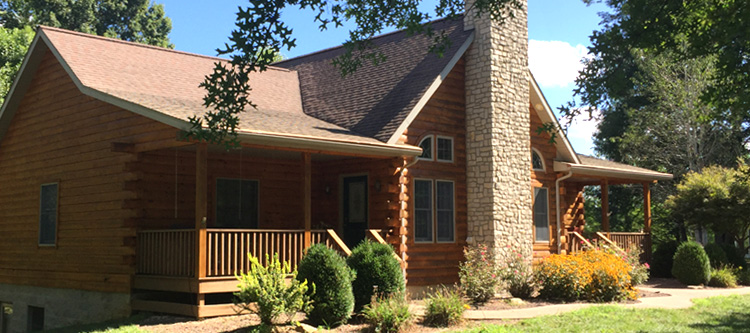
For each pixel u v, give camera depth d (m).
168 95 15.91
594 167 21.06
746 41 10.41
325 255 11.96
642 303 15.28
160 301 13.96
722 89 11.16
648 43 10.70
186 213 15.66
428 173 17.06
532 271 16.48
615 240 22.89
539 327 11.63
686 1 10.56
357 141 14.45
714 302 15.33
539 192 20.12
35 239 17.17
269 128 13.28
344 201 17.30
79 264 15.56
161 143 13.23
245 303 11.62
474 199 17.72
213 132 8.20
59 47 16.22
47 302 16.61
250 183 16.72
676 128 32.19
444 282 17.09
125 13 43.75
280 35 8.17
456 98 18.03
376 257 12.74
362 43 11.80
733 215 23.67
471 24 18.47
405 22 11.47
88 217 15.40
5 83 28.83
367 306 11.80
